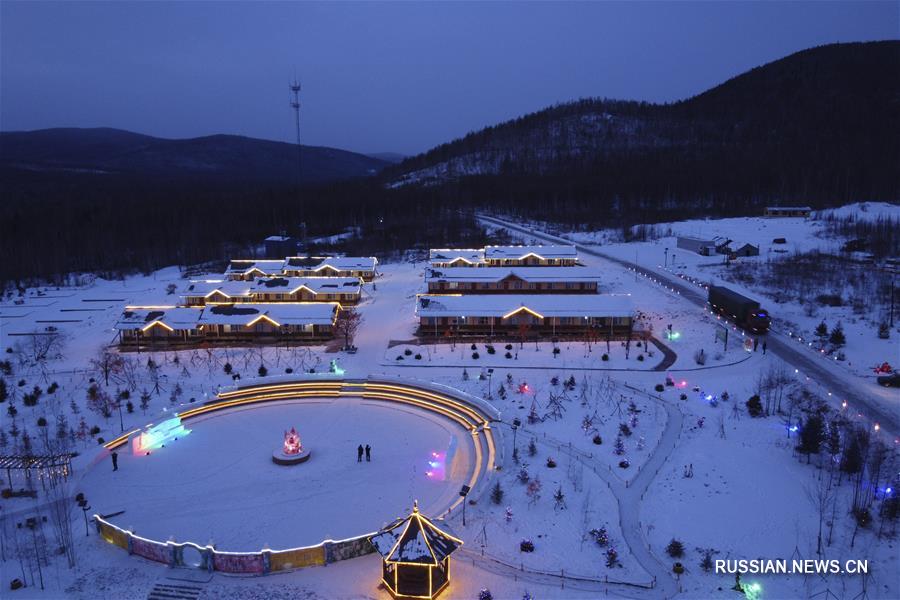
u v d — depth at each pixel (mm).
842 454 51844
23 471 55781
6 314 118375
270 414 70188
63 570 42938
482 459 57906
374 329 99000
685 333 91000
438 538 40438
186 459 59594
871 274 111812
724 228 172375
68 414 69938
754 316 86625
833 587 39000
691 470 53000
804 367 74438
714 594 38812
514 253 133250
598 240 170000
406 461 58406
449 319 94875
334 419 68500
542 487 51219
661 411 65500
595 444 58750
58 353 92438
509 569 41812
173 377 80750
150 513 50219
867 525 44406
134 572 42688
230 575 42219
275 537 46781
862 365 74375
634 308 98250
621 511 47781
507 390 72500
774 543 43438
